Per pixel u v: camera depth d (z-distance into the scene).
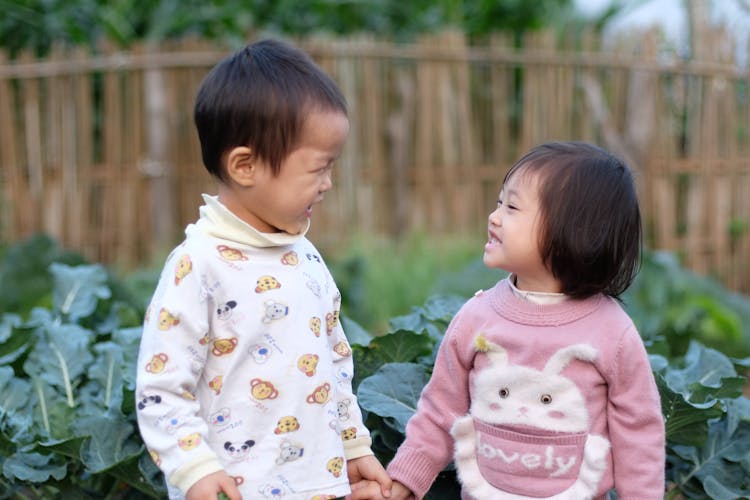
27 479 1.96
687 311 4.81
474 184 6.27
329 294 1.89
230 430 1.69
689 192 6.29
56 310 2.72
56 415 2.24
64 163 6.05
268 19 7.36
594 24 7.45
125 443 2.08
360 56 6.02
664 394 1.97
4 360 2.44
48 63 5.98
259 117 1.68
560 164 1.75
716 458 2.12
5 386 2.25
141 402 1.65
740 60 6.28
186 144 6.06
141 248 6.05
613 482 1.74
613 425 1.73
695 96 6.23
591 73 6.21
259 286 1.73
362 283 5.26
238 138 1.70
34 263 4.78
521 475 1.76
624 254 1.77
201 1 7.21
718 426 2.17
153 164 5.98
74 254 4.11
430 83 6.16
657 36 6.30
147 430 1.64
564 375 1.73
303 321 1.76
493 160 6.31
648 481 1.69
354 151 6.09
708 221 6.31
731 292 5.98
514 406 1.76
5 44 7.12
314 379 1.76
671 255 5.51
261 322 1.72
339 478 1.78
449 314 2.48
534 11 7.51
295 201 1.73
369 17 7.59
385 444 2.10
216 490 1.59
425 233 6.02
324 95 1.72
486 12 7.44
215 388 1.71
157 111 5.96
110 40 6.72
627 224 1.76
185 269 1.70
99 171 6.05
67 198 6.07
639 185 6.22
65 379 2.33
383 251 5.68
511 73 6.30
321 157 1.72
